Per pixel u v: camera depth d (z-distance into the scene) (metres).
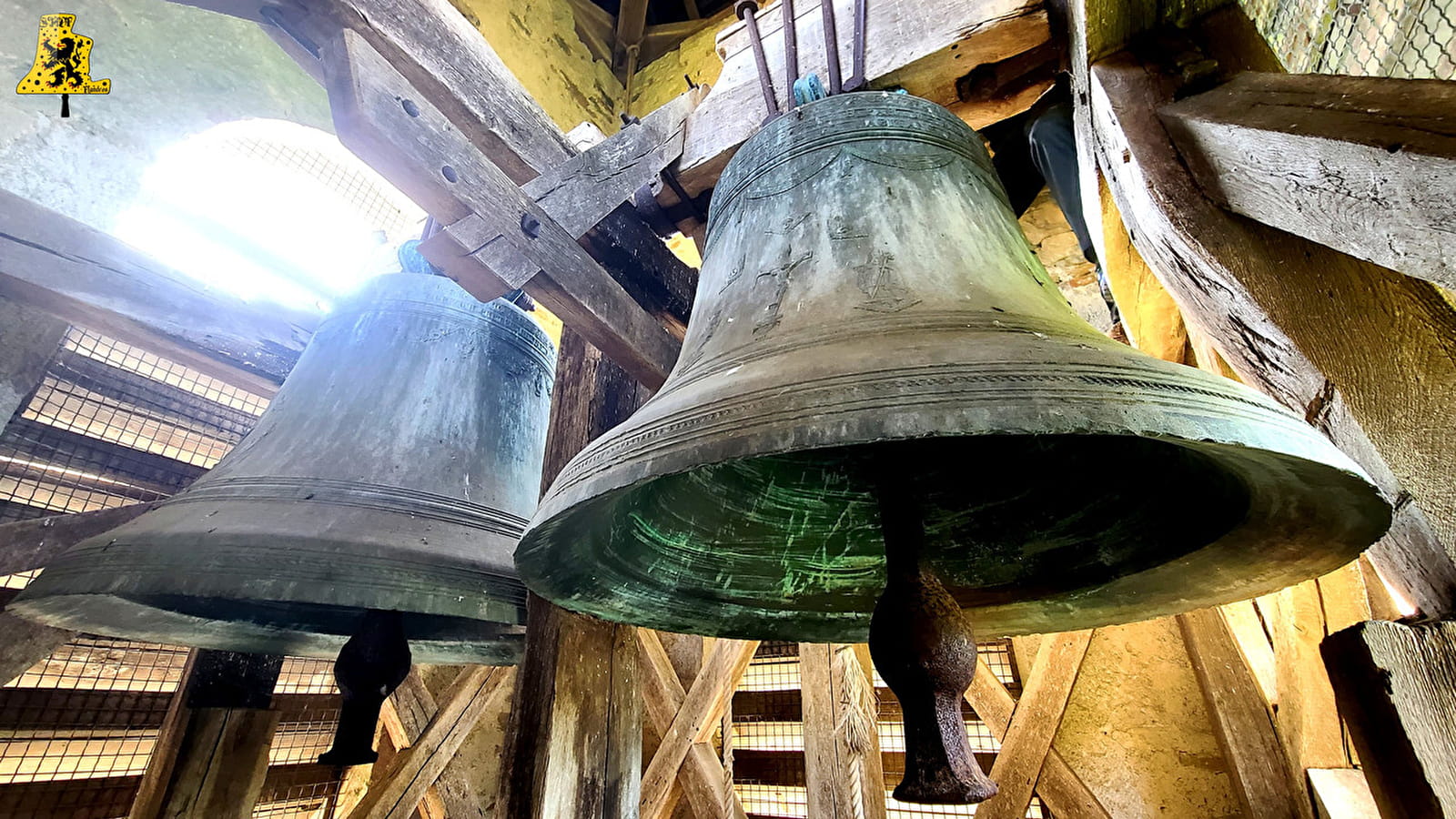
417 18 1.23
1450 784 0.66
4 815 2.36
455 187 1.12
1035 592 1.16
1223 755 2.23
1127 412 0.54
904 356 0.67
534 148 1.43
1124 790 2.36
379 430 1.44
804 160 1.12
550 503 0.74
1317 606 1.88
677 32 5.76
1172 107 0.96
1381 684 0.72
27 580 2.45
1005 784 2.47
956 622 0.73
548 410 1.83
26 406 2.66
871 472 1.25
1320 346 0.81
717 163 1.68
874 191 1.05
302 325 2.47
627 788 1.37
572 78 5.15
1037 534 1.19
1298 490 0.74
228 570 1.04
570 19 5.38
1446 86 0.65
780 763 3.90
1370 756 0.73
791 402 0.62
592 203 1.44
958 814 3.21
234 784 1.83
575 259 1.33
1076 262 2.07
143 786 1.73
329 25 1.09
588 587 1.00
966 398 0.57
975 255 0.98
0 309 1.93
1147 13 1.07
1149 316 1.69
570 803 1.24
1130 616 1.12
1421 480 0.76
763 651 4.23
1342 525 0.76
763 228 1.10
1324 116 0.73
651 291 1.72
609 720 1.38
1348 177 0.69
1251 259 0.86
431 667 3.73
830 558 1.25
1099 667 2.55
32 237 1.85
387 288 1.69
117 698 2.71
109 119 2.72
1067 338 0.75
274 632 1.55
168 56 2.96
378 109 1.01
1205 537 0.96
